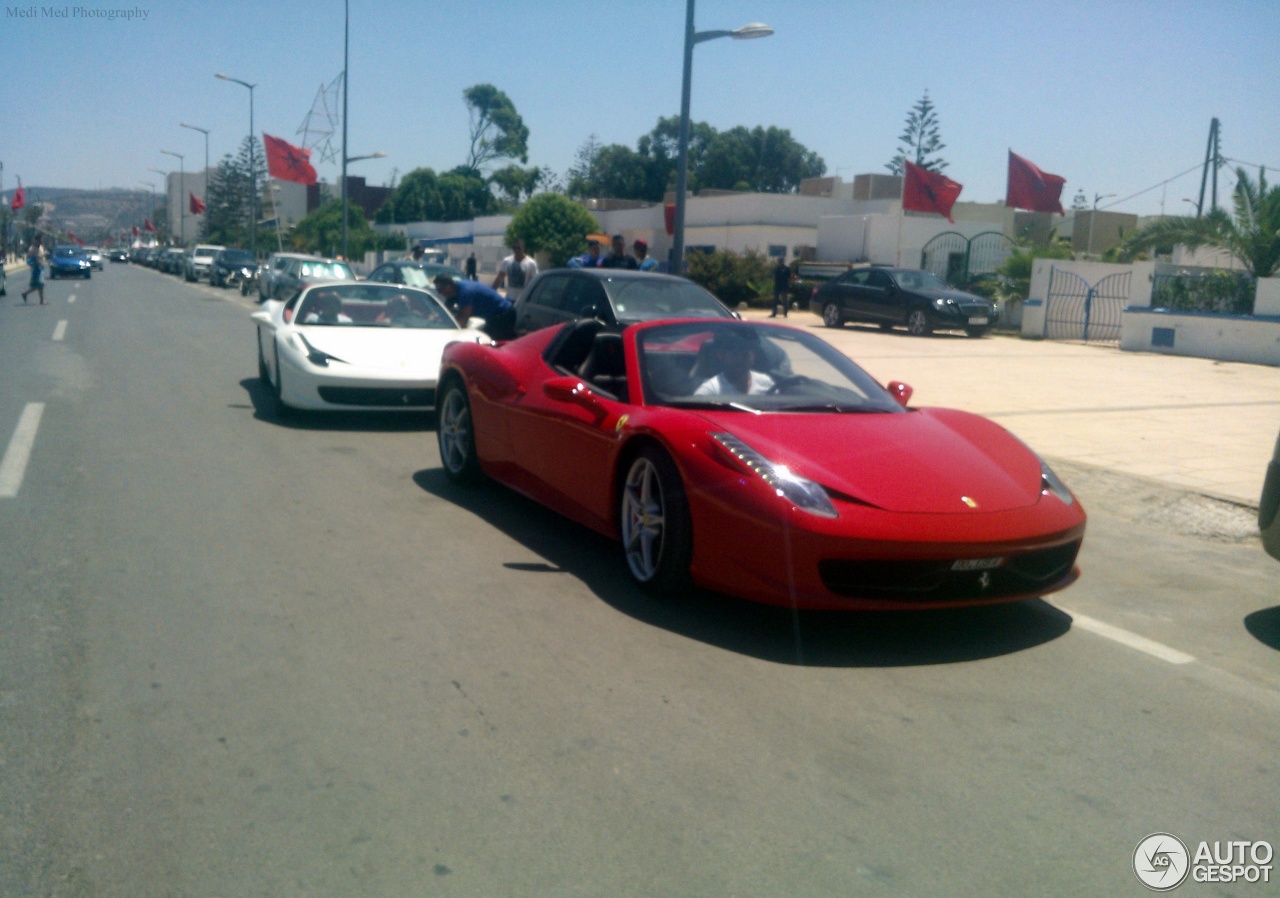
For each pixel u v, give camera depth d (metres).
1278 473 4.50
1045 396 12.36
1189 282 19.61
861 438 4.56
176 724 3.37
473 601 4.62
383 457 7.83
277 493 6.58
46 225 149.50
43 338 16.31
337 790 2.98
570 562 5.25
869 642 4.26
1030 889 2.60
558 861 2.65
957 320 22.41
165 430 8.62
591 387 5.43
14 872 2.57
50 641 4.04
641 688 3.72
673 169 74.19
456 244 53.06
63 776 3.03
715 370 5.17
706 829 2.82
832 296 25.00
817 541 3.96
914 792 3.06
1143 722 3.60
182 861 2.63
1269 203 21.25
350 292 9.96
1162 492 7.21
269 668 3.83
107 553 5.20
